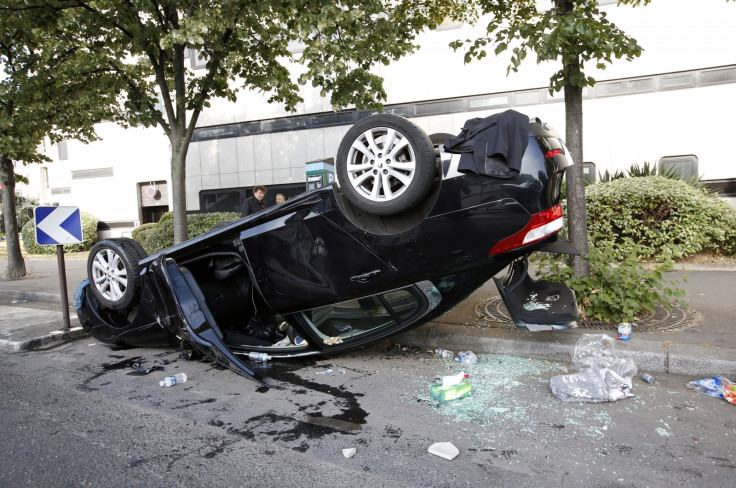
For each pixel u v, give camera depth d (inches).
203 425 127.5
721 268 297.0
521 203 133.0
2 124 350.0
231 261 186.2
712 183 427.5
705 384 136.4
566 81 190.5
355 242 150.6
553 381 139.4
